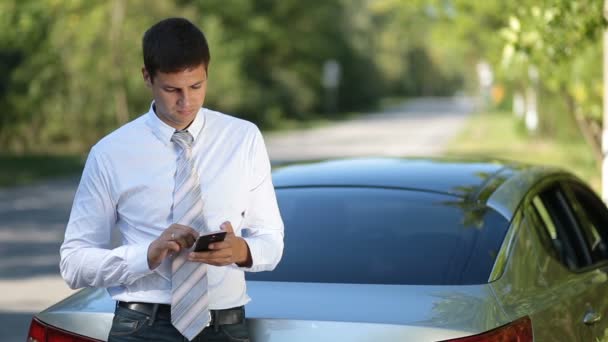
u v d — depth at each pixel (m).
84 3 34.97
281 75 73.19
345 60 92.56
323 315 4.08
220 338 3.87
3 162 32.50
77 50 37.81
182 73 3.65
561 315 4.88
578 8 10.84
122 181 3.87
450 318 4.11
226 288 3.88
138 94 39.94
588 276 5.69
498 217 5.14
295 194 5.49
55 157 35.19
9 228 17.86
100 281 3.82
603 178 10.50
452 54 35.03
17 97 38.72
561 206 6.01
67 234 3.95
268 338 4.04
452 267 4.70
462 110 95.69
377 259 4.80
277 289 4.43
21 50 37.56
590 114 17.42
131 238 3.92
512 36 11.74
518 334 4.29
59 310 4.39
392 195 5.38
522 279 4.82
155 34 3.66
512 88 43.41
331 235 5.02
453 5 21.92
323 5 80.50
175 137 3.86
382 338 3.96
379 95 117.31
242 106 60.22
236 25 70.38
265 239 3.92
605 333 5.59
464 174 5.74
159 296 3.86
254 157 3.97
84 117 39.50
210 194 3.86
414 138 46.03
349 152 36.78
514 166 6.14
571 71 16.17
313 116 77.62
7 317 10.55
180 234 3.68
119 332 3.89
